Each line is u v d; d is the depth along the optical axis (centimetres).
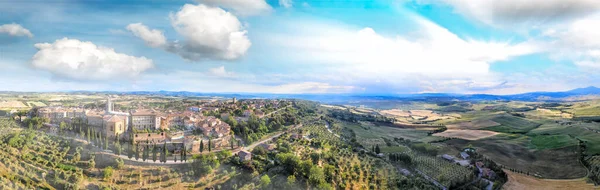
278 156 19125
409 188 17950
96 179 16050
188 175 16900
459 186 19450
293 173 17575
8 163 16150
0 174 14950
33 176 15450
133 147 19450
